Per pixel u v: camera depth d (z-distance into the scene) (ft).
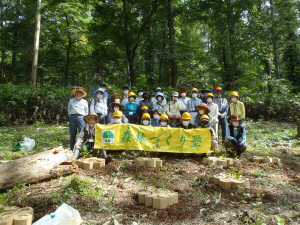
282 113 44.01
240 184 13.14
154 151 20.24
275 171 16.57
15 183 13.02
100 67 69.56
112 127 19.85
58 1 52.26
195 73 63.52
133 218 10.30
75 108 20.47
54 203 11.37
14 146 21.22
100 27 54.03
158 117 24.02
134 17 54.70
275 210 10.77
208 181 14.37
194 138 20.42
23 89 40.70
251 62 49.16
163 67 63.10
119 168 16.43
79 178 13.14
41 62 70.23
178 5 54.24
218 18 46.42
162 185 13.47
